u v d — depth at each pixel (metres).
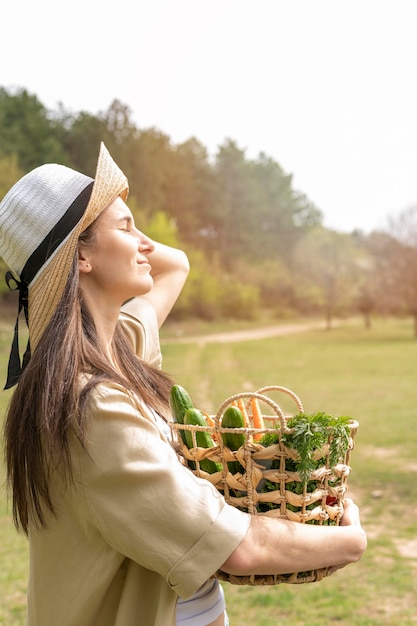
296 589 6.59
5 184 55.59
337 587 6.56
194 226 103.75
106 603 1.53
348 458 1.64
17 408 1.50
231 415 1.55
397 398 20.48
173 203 100.06
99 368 1.54
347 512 1.68
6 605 6.16
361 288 77.69
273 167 123.25
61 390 1.45
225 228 109.62
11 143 76.75
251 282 101.94
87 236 1.62
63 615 1.52
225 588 6.71
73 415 1.42
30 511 1.54
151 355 2.11
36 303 1.60
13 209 1.64
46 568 1.54
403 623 5.62
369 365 32.81
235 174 112.88
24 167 75.38
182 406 1.69
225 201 111.88
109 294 1.67
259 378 27.59
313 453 1.53
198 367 32.50
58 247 1.58
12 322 50.31
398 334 66.12
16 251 1.64
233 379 27.28
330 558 1.53
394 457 12.26
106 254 1.63
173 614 1.52
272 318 94.50
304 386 24.52
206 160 112.06
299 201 130.38
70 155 86.88
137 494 1.42
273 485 1.56
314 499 1.54
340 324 90.69
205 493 1.47
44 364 1.48
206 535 1.42
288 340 57.81
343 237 88.50
